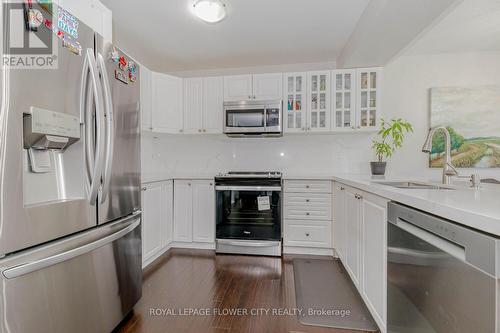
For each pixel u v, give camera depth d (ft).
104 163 4.32
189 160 11.24
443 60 9.67
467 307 2.33
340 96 9.29
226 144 11.02
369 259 4.93
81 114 3.92
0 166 2.83
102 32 5.65
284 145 10.68
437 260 2.80
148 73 8.95
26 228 3.11
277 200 8.78
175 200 9.43
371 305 4.81
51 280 3.46
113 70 4.71
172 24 7.72
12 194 2.96
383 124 9.14
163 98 9.55
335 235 8.36
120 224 4.86
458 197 3.19
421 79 9.78
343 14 7.19
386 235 4.14
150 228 7.87
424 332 3.05
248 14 7.19
